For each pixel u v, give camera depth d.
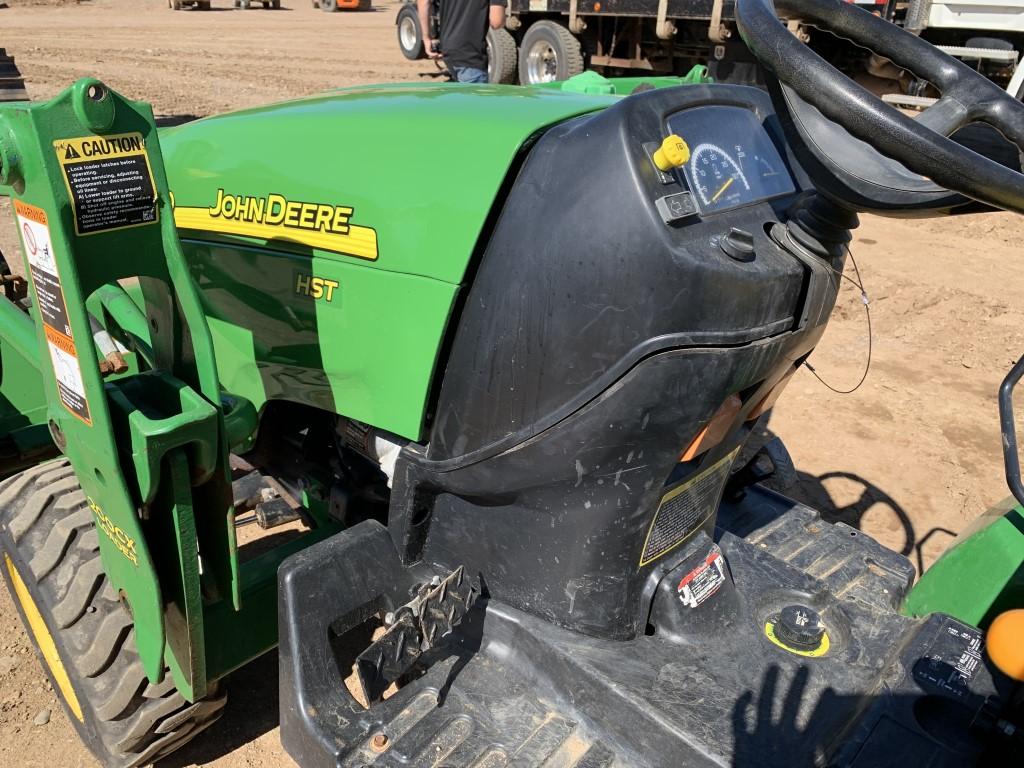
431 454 1.69
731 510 2.37
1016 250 6.66
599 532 1.58
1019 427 4.08
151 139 1.38
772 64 1.26
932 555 3.12
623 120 1.38
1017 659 1.52
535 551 1.66
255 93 10.41
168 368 1.66
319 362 1.83
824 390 4.41
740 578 1.95
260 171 1.86
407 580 1.71
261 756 2.17
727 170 1.52
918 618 1.92
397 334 1.65
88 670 1.77
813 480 3.60
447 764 1.50
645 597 1.70
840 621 1.87
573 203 1.41
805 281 1.51
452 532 1.78
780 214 1.58
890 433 4.01
